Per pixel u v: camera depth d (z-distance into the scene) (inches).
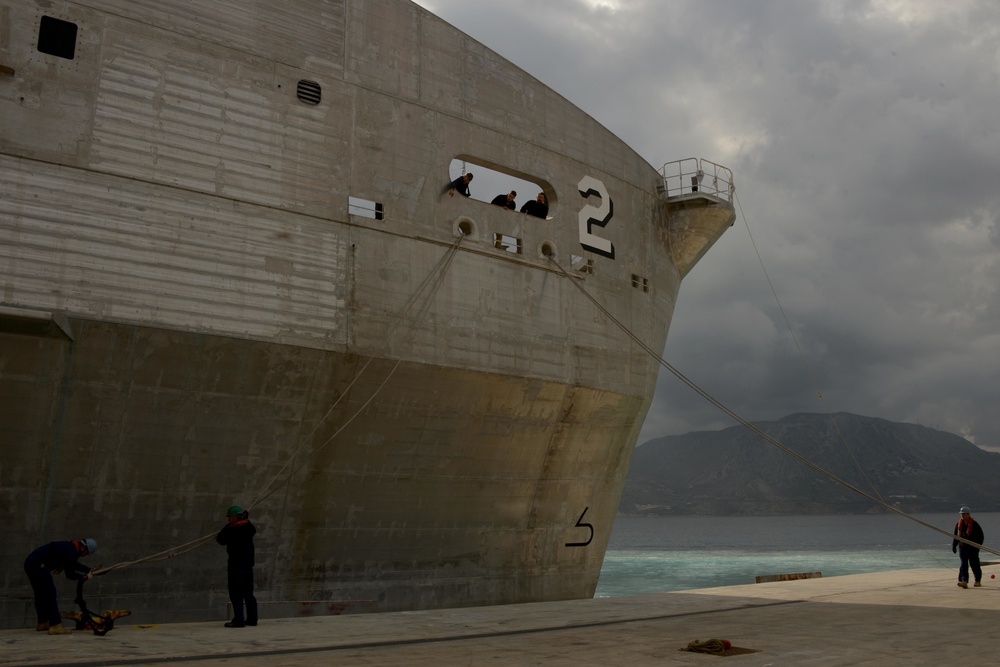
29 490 481.7
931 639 386.0
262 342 539.2
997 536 5339.6
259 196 561.6
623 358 785.6
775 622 470.3
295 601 553.9
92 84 512.4
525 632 435.5
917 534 6378.0
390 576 615.5
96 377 491.8
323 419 575.8
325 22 620.4
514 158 722.2
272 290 553.3
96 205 499.2
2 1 493.7
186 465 525.3
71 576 427.5
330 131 605.6
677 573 2114.9
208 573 532.7
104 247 497.0
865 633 411.5
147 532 514.0
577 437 745.6
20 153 483.2
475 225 674.8
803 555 3181.6
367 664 316.2
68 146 498.0
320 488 580.1
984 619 476.7
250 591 465.4
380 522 611.2
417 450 625.9
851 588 722.2
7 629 461.1
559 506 742.5
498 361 663.8
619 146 832.9
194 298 521.3
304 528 574.6
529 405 691.4
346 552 593.9
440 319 634.8
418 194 644.7
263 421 550.6
